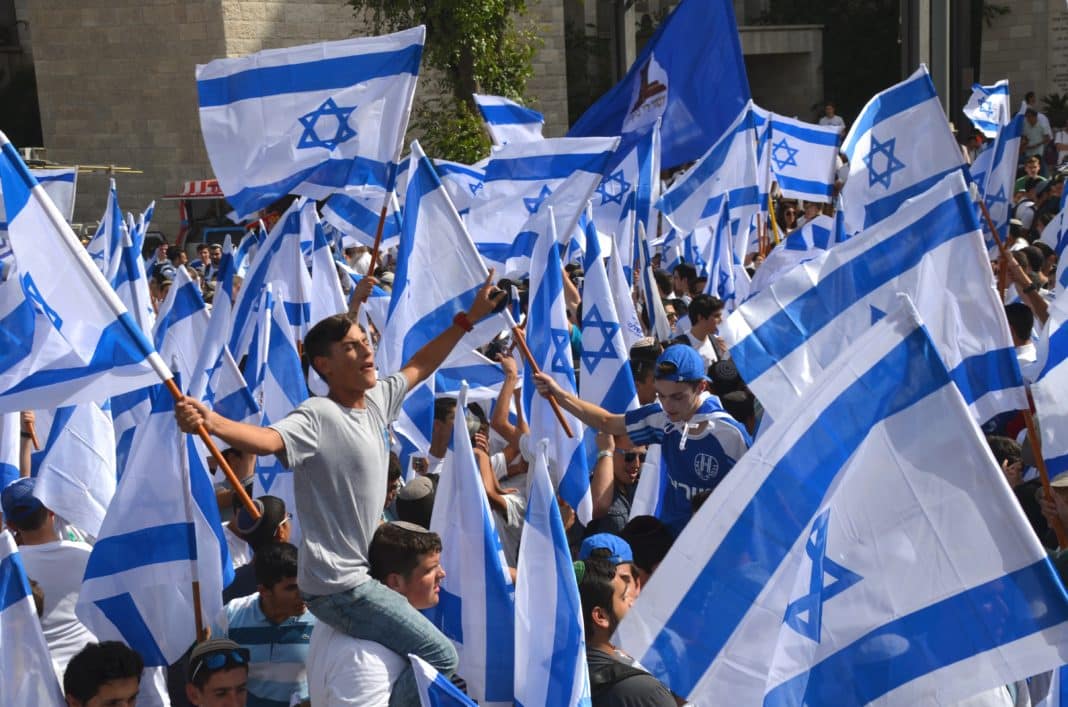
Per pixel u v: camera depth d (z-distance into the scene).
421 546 4.95
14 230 5.02
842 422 3.86
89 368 5.04
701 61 11.61
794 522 3.91
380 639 4.73
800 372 5.18
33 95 40.06
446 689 4.19
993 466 3.67
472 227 9.70
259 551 5.30
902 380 3.78
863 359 3.84
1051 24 36.53
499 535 6.79
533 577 4.71
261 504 5.66
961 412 3.71
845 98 40.66
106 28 30.52
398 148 7.18
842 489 3.86
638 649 3.97
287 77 7.30
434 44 22.55
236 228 26.86
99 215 31.19
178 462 5.62
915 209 5.50
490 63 23.06
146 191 30.88
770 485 3.94
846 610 3.84
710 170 11.75
